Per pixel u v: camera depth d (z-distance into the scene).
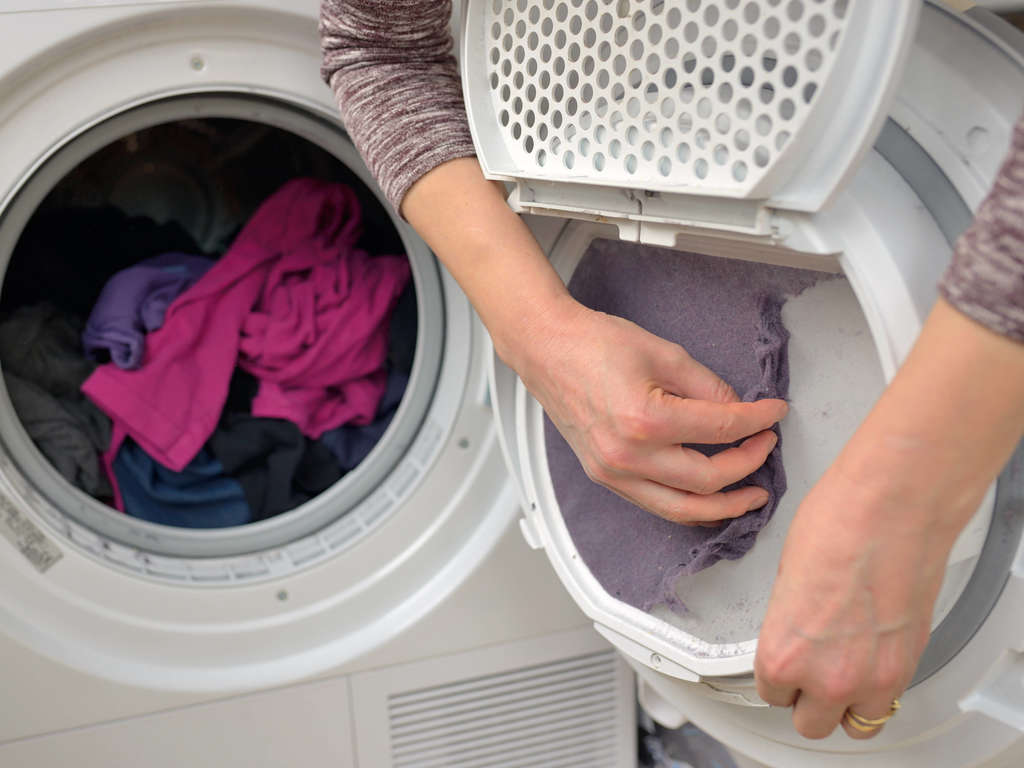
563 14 0.63
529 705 1.17
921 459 0.42
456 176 0.73
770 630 0.49
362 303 1.18
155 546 1.06
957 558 0.58
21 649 0.98
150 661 1.04
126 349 1.13
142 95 0.91
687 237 0.65
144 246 1.25
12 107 0.88
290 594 1.07
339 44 0.77
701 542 0.71
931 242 0.55
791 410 0.67
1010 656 0.61
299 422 1.16
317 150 1.27
